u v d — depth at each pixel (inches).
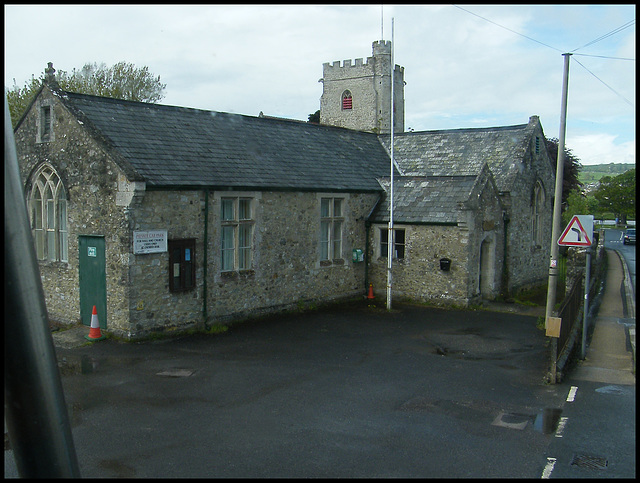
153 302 501.4
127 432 294.0
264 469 251.8
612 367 437.4
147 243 492.4
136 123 568.7
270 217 614.2
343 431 298.8
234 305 579.5
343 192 710.5
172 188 503.5
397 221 724.0
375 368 424.5
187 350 467.2
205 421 310.7
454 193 706.8
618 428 308.8
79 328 522.3
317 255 681.6
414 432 299.3
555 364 393.7
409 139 951.0
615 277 1049.5
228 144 636.7
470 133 909.8
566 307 451.2
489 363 444.8
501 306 700.0
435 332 554.3
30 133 572.7
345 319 611.8
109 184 493.7
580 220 459.8
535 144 880.9
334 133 872.9
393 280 735.1
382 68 1552.7
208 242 547.5
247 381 385.4
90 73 1481.3
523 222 844.0
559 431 303.6
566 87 528.4
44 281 578.2
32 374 125.8
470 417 323.3
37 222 590.6
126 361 429.4
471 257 681.6
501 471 253.6
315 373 408.2
